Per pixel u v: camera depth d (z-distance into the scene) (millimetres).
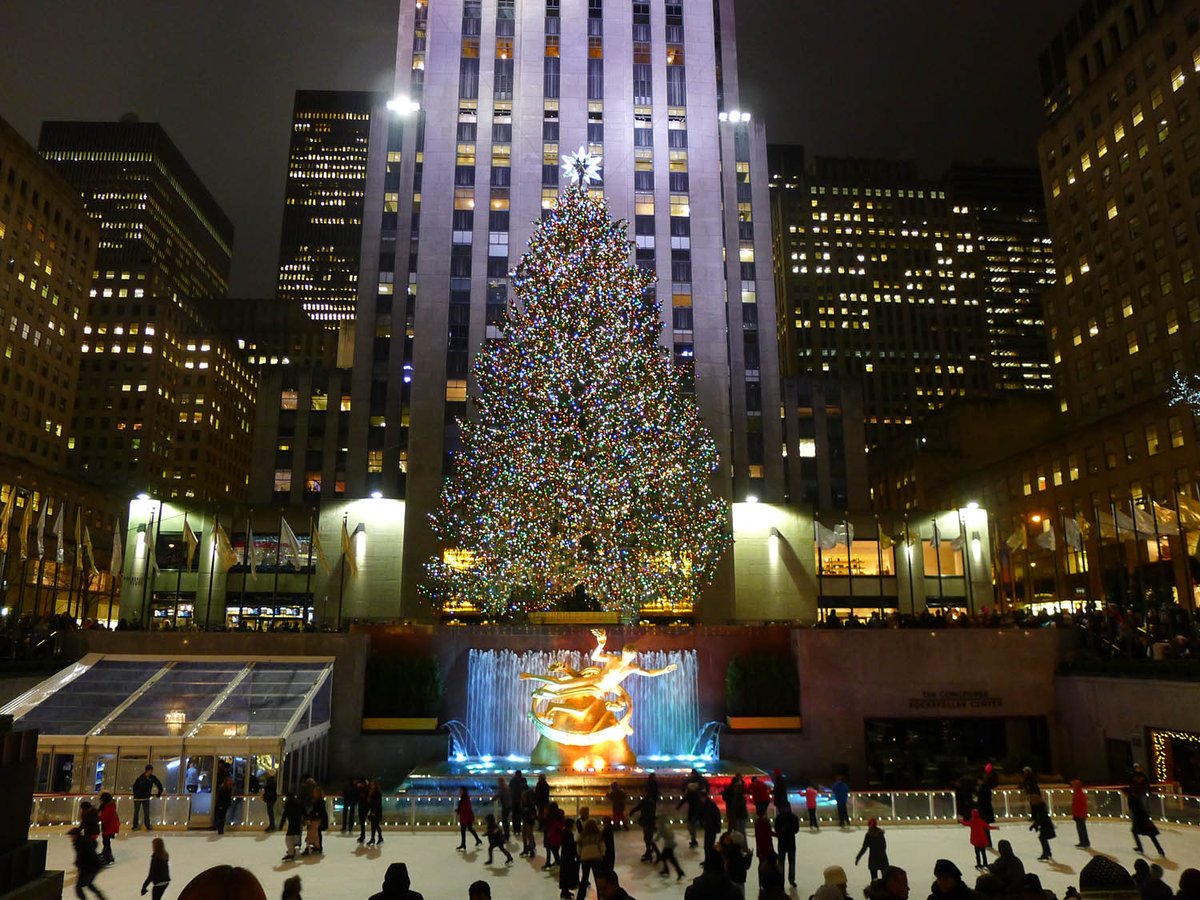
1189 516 39406
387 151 75875
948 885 10008
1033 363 181500
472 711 38188
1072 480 80625
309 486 79875
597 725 33344
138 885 19344
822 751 37250
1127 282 89312
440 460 66875
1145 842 23938
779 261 180500
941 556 71250
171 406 145250
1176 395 70188
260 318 196000
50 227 107312
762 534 70375
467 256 71750
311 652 37094
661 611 63844
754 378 75000
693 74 77875
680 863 21812
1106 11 95812
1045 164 103500
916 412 172250
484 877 20297
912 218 183500
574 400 50188
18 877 7039
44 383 105438
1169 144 84562
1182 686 31594
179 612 65188
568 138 75125
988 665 38656
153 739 29328
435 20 77625
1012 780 35500
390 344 71938
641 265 72500
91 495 96500
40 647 39625
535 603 54719
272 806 26281
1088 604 44969
